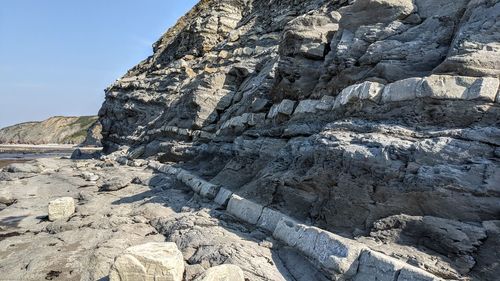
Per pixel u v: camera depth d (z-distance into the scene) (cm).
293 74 1638
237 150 1823
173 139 3030
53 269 1017
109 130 4931
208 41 4125
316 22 1620
